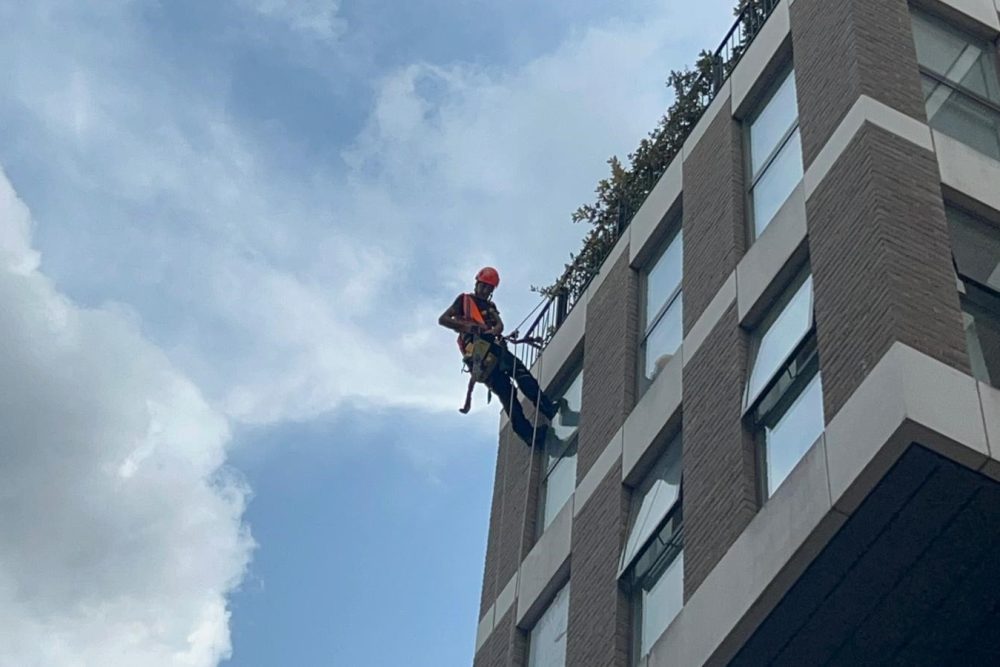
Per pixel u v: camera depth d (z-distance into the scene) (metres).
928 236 16.91
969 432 14.88
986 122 19.27
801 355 17.95
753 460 18.03
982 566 15.42
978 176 18.08
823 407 16.50
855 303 16.66
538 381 25.70
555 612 22.14
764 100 21.98
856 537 15.46
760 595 16.22
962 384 15.31
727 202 21.30
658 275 23.58
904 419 14.85
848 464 15.41
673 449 20.64
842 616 16.12
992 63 20.06
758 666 16.88
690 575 18.03
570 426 24.47
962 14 20.14
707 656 16.91
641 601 19.77
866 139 17.91
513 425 24.81
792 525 16.02
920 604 15.84
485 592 24.62
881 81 18.72
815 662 16.69
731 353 19.41
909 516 15.23
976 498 15.01
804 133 19.64
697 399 19.84
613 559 20.55
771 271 19.22
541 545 23.17
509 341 24.78
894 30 19.47
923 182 17.59
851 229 17.41
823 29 20.27
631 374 22.70
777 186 20.47
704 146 23.00
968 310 16.77
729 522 17.64
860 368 16.00
